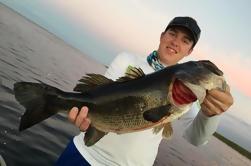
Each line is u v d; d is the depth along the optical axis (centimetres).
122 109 90
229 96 88
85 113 90
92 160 120
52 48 2225
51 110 89
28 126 86
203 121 105
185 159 889
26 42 1544
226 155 1644
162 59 123
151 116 87
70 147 126
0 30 1404
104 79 94
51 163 331
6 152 309
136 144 116
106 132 92
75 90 95
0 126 361
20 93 87
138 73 92
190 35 119
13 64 818
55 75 1012
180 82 86
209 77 87
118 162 117
